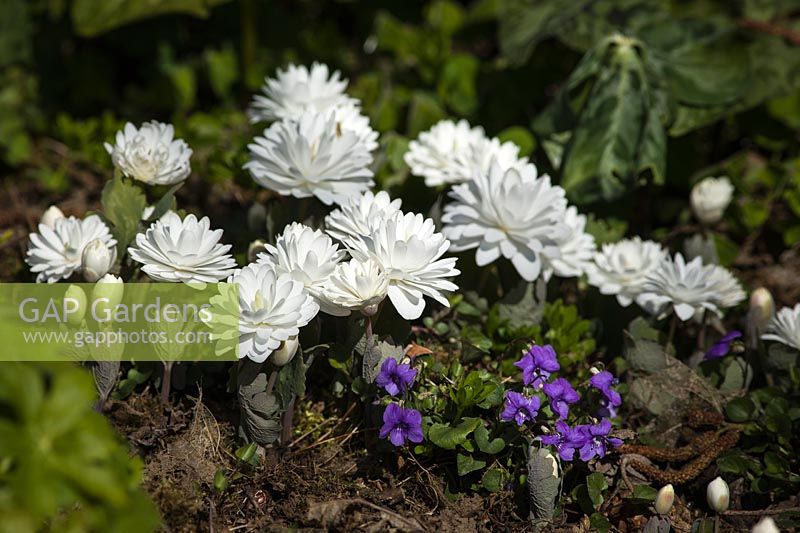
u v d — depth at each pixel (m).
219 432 0.65
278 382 0.63
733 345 0.69
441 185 0.73
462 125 0.74
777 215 0.83
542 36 0.83
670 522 0.63
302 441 0.66
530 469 0.62
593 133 0.77
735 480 0.65
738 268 0.81
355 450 0.66
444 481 0.64
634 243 0.71
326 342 0.67
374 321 0.65
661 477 0.65
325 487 0.64
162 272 0.61
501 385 0.64
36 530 0.58
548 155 0.79
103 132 0.83
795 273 0.80
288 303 0.60
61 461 0.54
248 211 0.73
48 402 0.54
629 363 0.69
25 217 0.79
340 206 0.68
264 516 0.63
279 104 0.73
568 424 0.64
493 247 0.67
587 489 0.64
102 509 0.56
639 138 0.77
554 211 0.66
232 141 0.81
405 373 0.62
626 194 0.77
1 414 0.55
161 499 0.62
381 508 0.62
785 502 0.64
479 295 0.71
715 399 0.67
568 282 0.77
